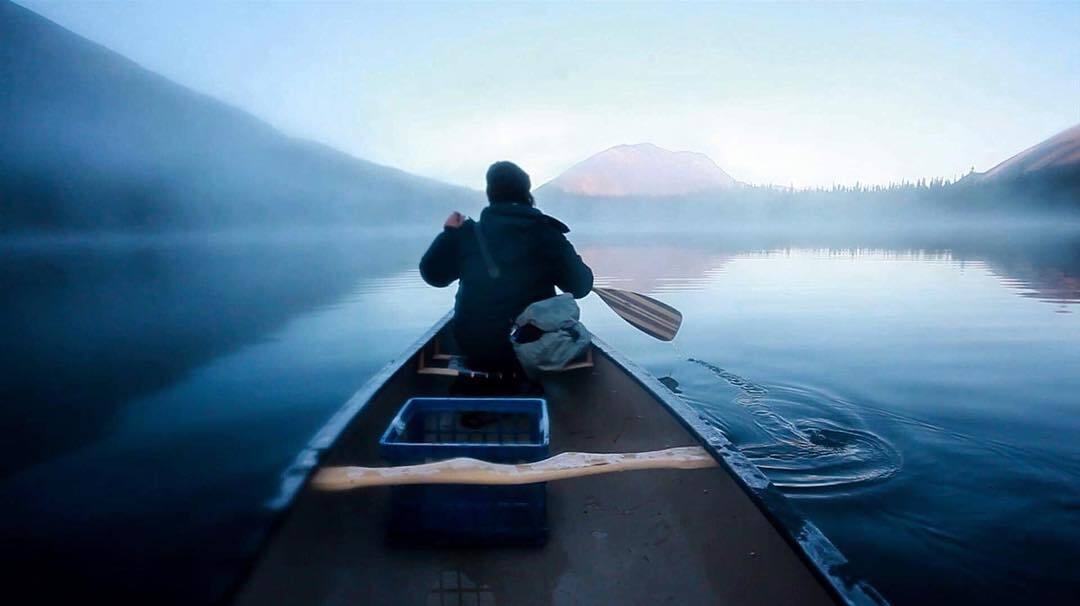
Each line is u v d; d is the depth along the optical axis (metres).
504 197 3.03
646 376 3.12
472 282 2.92
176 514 4.32
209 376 8.06
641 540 1.90
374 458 2.44
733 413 5.57
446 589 1.67
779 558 1.62
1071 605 2.86
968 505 3.82
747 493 1.73
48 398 7.34
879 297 14.22
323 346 9.67
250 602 1.41
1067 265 25.27
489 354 2.95
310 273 23.81
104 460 5.30
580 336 2.96
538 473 1.72
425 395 3.32
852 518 3.67
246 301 15.24
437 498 1.82
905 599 2.90
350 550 1.83
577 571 1.75
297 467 1.76
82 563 3.64
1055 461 4.47
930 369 7.25
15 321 13.38
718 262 26.55
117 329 11.95
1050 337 9.23
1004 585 3.02
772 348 8.48
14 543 3.89
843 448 4.76
